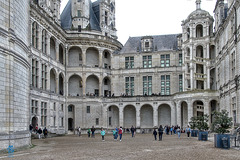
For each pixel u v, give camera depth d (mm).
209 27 62875
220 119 27922
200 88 63750
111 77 72125
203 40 61500
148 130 66750
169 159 20016
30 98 46656
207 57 61125
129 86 71375
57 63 60938
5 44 26062
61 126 62656
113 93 71438
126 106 70375
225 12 58906
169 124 67375
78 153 24062
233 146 27969
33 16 48719
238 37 41500
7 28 26500
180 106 61094
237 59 42156
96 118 67750
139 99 66812
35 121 49469
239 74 41188
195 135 47438
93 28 72125
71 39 67125
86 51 70438
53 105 57781
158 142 35125
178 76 68938
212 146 29000
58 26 60688
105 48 70938
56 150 26828
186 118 62969
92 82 70562
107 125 68375
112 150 26094
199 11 62344
